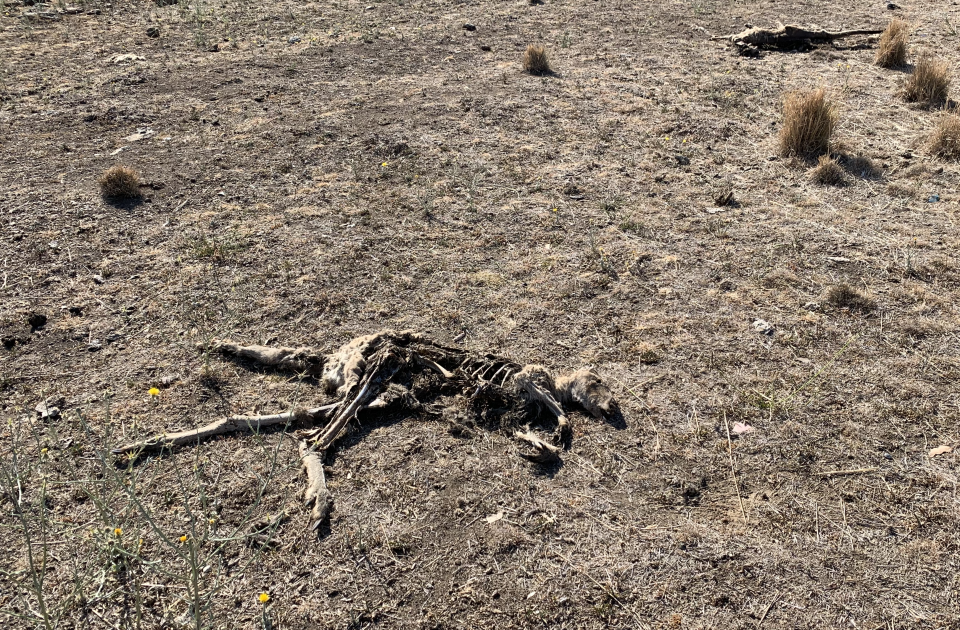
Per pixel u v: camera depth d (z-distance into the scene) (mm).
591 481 3947
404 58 10719
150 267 5895
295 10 13531
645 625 3225
